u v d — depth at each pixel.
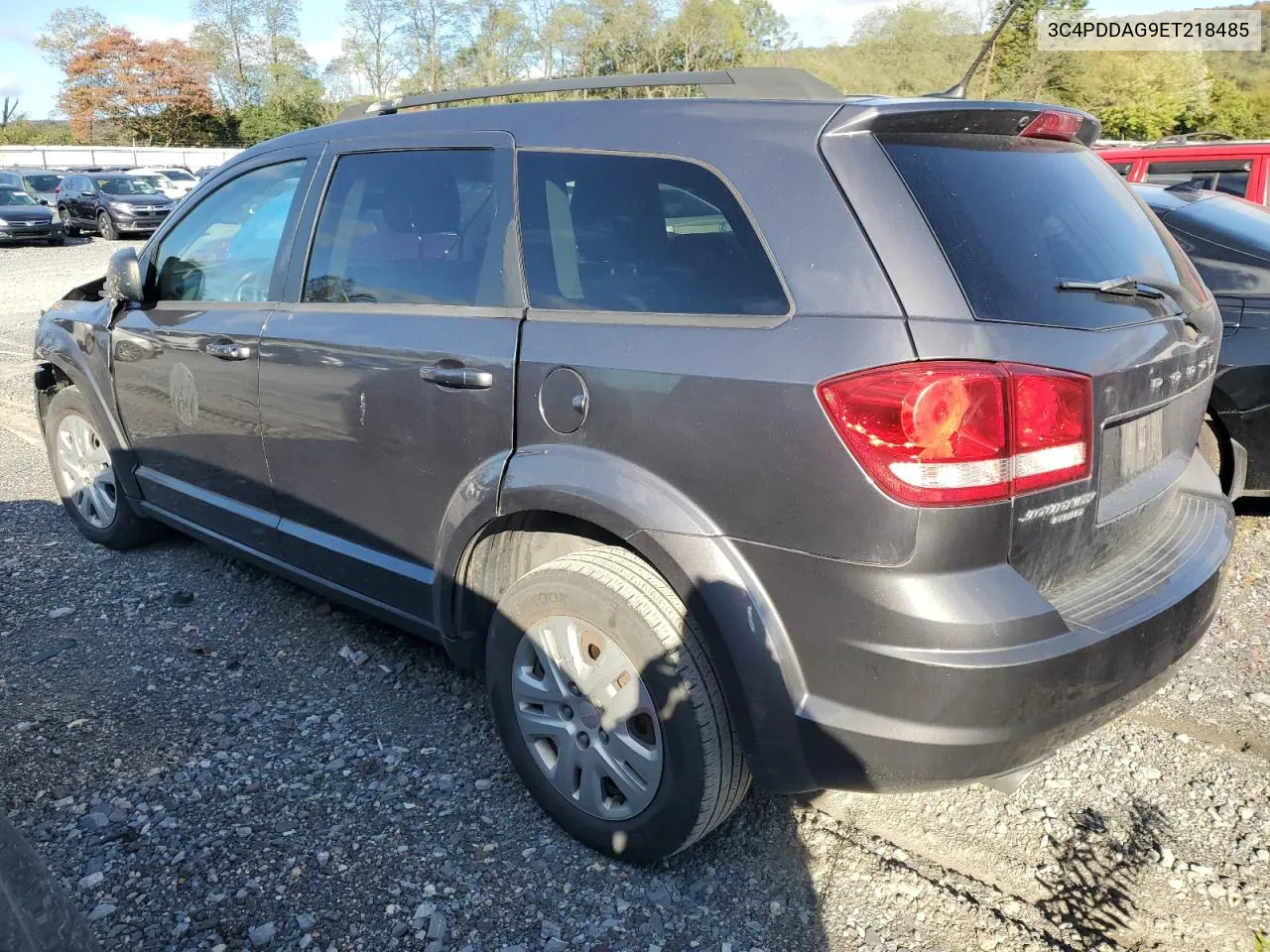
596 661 2.38
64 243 24.47
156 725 3.12
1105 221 2.45
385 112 3.23
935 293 1.94
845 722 2.02
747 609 2.09
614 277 2.38
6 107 68.56
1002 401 1.89
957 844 2.60
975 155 2.22
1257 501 5.05
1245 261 4.23
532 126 2.65
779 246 2.10
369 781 2.83
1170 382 2.37
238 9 60.59
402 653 3.59
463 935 2.27
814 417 1.95
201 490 3.73
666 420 2.17
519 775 2.65
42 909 1.58
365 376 2.85
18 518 4.99
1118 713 2.18
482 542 2.66
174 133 62.72
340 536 3.13
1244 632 3.72
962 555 1.91
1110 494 2.28
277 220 3.34
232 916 2.32
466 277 2.69
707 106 2.35
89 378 4.14
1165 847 2.58
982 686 1.89
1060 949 2.25
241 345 3.28
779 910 2.36
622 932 2.29
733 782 2.28
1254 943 2.26
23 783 2.80
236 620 3.84
